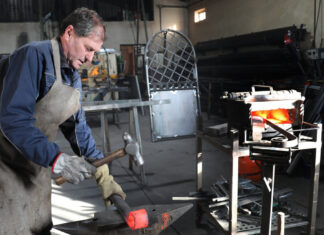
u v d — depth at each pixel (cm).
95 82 768
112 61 782
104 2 1038
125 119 779
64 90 130
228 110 210
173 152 477
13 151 128
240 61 717
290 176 358
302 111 192
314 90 395
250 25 770
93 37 125
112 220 129
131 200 315
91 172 118
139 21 1090
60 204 309
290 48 541
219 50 856
